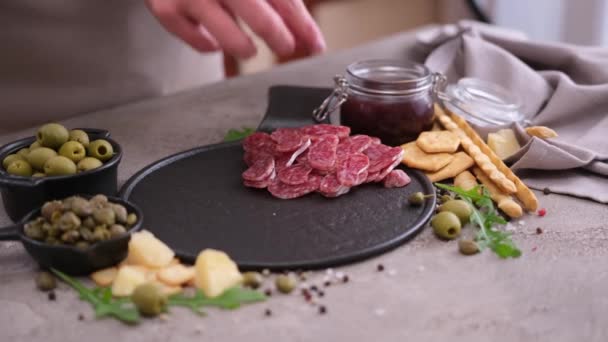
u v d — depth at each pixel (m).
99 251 1.03
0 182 1.14
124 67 1.96
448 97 1.54
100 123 1.65
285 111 1.55
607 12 2.49
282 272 1.08
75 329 0.97
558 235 1.20
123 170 1.42
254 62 3.16
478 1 2.95
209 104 1.78
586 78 1.68
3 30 1.80
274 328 0.97
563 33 2.63
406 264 1.11
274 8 1.53
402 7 3.25
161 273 1.04
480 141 1.42
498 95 1.56
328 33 3.16
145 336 0.95
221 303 1.00
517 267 1.11
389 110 1.42
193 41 1.61
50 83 1.88
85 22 1.87
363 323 0.98
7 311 1.00
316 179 1.29
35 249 1.04
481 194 1.29
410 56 2.05
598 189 1.33
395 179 1.30
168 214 1.21
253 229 1.17
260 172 1.29
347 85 1.47
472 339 0.95
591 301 1.03
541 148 1.35
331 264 1.09
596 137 1.45
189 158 1.42
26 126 1.89
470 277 1.08
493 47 1.71
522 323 0.98
